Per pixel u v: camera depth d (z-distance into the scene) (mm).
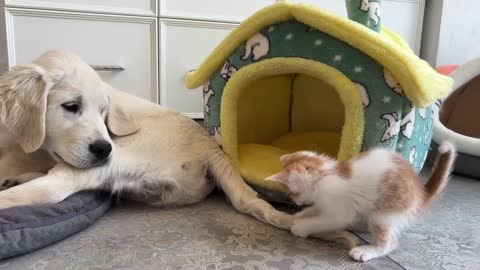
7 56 1620
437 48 2176
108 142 980
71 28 1672
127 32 1746
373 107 976
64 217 877
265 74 1104
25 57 1643
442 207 1195
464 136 1532
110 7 1699
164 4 1769
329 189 858
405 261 868
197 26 1838
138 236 929
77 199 924
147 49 1788
